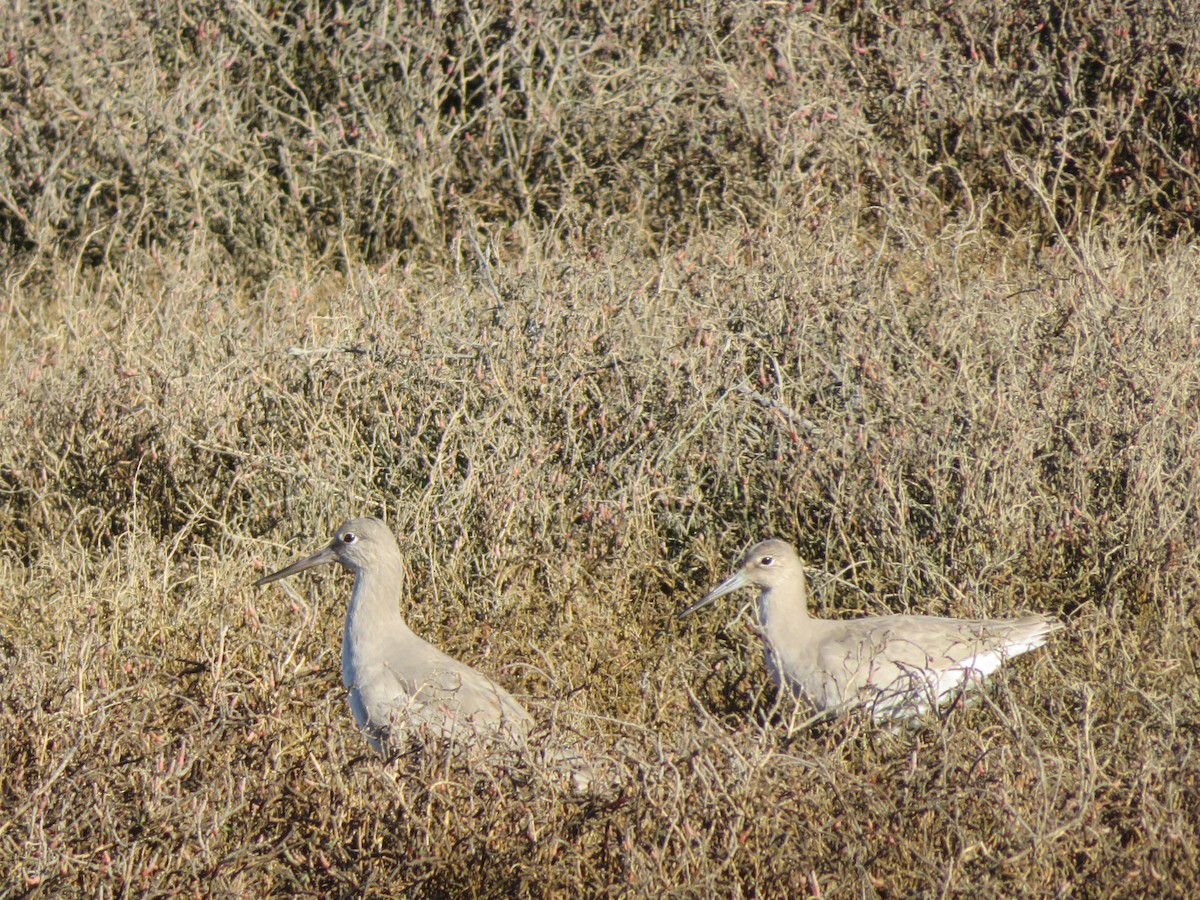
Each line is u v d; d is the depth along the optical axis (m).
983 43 21.27
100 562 13.71
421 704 10.11
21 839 8.27
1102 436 13.11
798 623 11.16
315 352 15.29
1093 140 20.55
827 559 12.87
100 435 15.17
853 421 13.58
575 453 13.83
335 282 20.41
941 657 10.75
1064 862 8.11
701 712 9.74
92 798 8.42
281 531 14.10
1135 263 18.55
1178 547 12.13
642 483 13.46
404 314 16.59
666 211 20.84
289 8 22.34
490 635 12.01
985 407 13.45
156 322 17.69
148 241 21.08
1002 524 12.50
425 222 20.91
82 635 11.12
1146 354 13.94
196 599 12.78
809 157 20.11
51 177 20.86
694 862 7.87
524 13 21.41
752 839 8.21
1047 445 13.36
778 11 21.11
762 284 15.88
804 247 16.89
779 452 13.56
